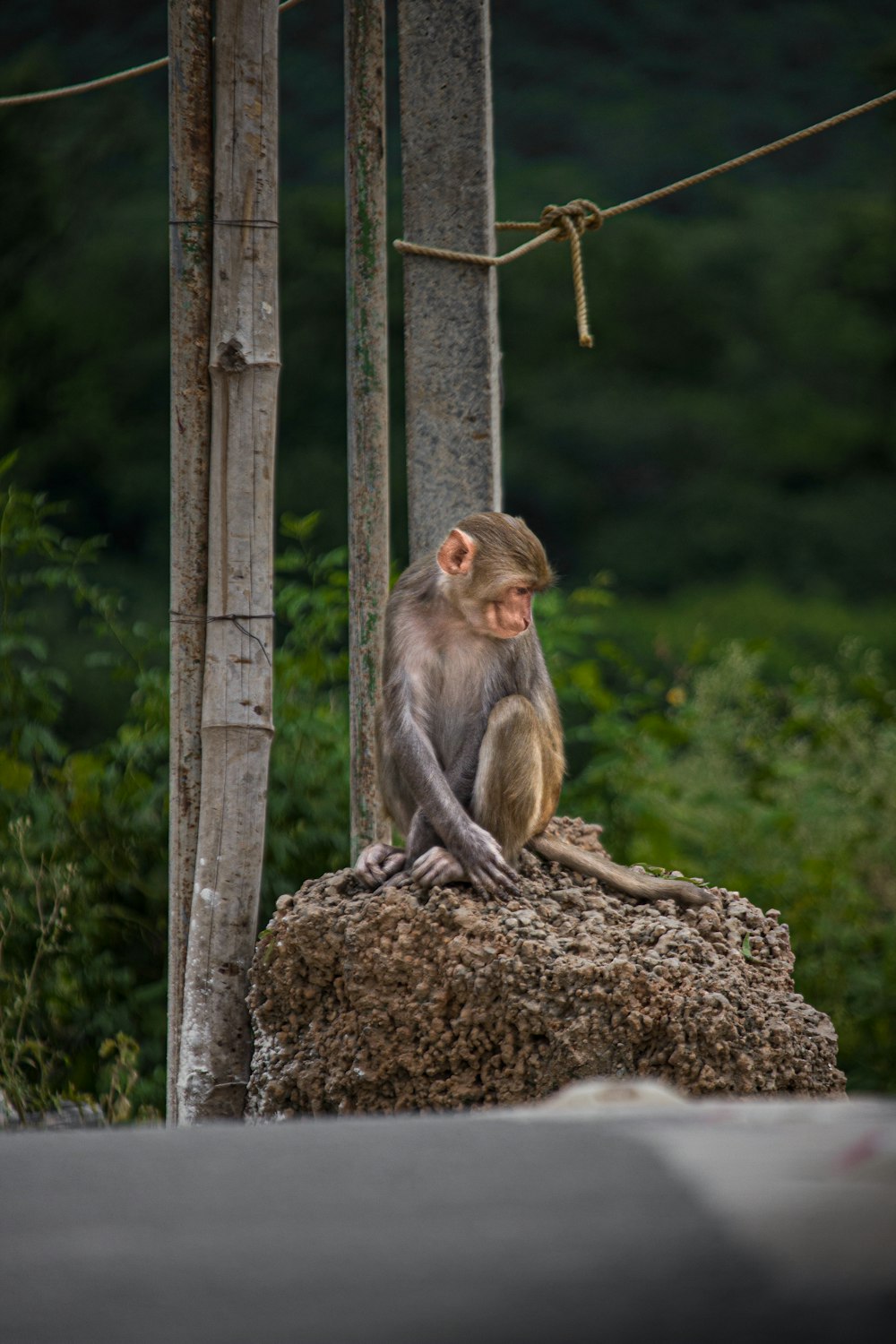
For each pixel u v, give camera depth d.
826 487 60.72
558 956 10.67
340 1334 2.15
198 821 12.04
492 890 11.30
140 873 16.59
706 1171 2.74
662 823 18.97
